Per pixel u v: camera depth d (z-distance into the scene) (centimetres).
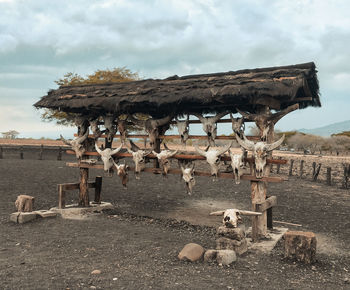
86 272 479
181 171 767
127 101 781
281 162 646
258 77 698
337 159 3212
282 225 866
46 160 2622
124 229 748
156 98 740
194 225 816
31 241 639
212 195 1345
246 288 436
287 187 1664
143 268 500
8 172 1795
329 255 609
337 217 998
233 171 681
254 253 586
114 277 461
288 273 499
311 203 1236
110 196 1226
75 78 2902
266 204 681
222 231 580
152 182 1667
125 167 838
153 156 830
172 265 517
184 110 786
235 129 687
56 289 418
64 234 694
